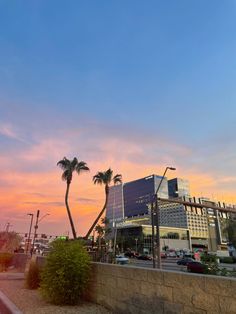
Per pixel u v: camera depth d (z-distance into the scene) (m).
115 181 55.78
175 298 6.15
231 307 5.04
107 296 8.55
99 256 43.34
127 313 7.52
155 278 6.77
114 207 171.00
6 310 8.17
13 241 66.75
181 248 137.25
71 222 49.53
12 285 13.22
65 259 9.36
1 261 24.23
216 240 142.75
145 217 140.00
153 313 6.64
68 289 9.00
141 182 153.62
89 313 7.87
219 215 96.44
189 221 144.62
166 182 108.50
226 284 5.20
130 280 7.62
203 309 5.52
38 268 12.48
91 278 9.59
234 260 68.50
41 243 100.69
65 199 51.50
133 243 130.12
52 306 8.69
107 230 82.31
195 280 5.79
